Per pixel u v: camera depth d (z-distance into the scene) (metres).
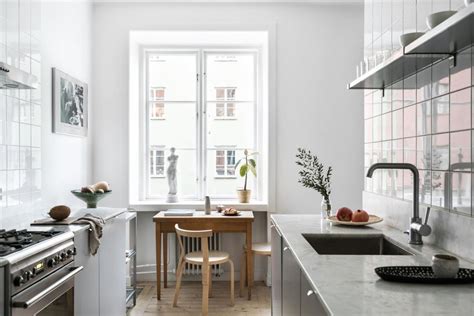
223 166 5.00
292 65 4.60
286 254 2.30
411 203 2.32
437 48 1.81
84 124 4.21
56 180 3.56
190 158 4.98
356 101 4.62
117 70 4.54
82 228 2.57
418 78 2.27
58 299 2.19
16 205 2.75
